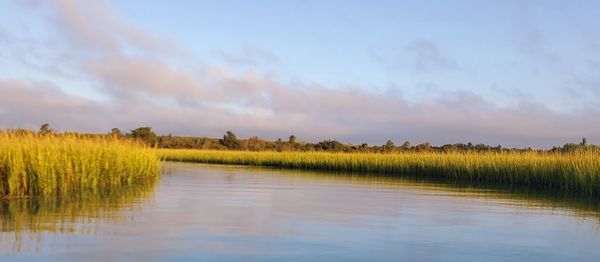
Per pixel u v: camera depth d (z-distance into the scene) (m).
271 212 13.98
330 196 18.80
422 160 37.50
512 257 9.06
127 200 16.16
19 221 11.47
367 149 66.81
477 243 10.16
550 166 26.56
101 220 11.89
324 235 10.67
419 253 9.21
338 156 46.41
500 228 11.96
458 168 33.25
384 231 11.27
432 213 14.33
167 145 98.25
